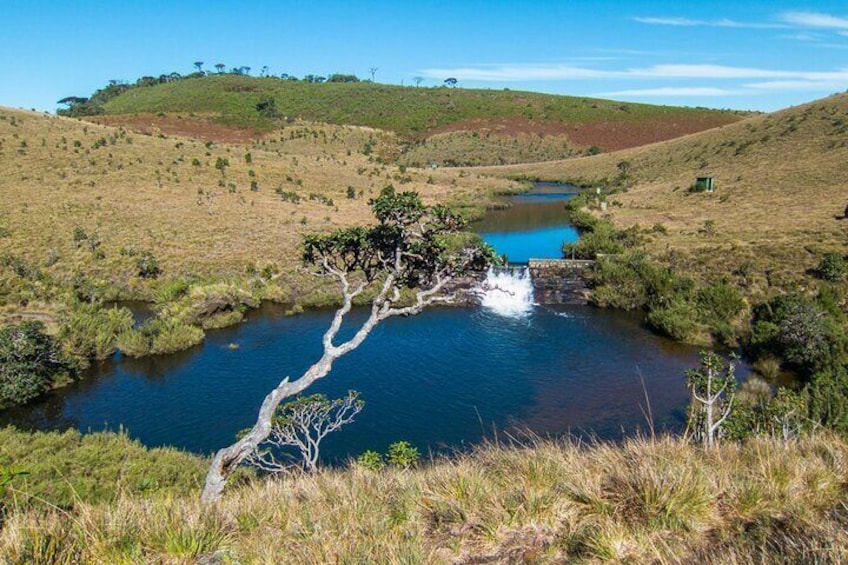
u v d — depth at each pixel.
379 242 9.36
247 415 27.70
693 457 7.02
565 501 6.20
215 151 104.19
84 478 16.23
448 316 42.06
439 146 159.50
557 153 158.62
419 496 6.69
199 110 165.75
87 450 18.98
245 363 33.97
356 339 9.21
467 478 6.81
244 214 69.25
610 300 43.84
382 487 7.27
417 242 9.21
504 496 6.37
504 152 157.75
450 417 27.20
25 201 65.38
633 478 6.29
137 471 17.42
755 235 53.62
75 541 5.52
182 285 43.47
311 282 47.22
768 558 4.60
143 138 103.38
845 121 96.88
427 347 36.16
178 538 5.66
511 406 28.27
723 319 37.62
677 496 5.82
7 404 28.62
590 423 26.25
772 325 32.84
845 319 33.59
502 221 80.44
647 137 167.00
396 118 182.00
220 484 8.24
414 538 5.73
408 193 9.14
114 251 52.94
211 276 47.81
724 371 30.98
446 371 32.50
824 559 4.36
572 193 107.50
